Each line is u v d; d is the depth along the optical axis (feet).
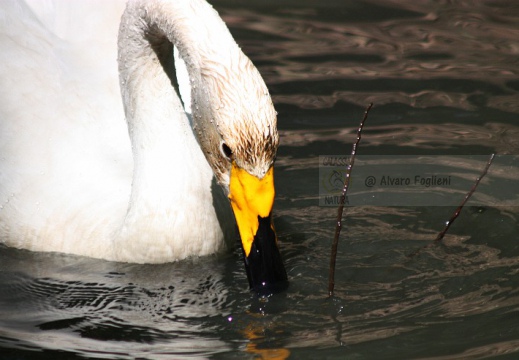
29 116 39.68
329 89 49.88
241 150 29.45
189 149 36.14
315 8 59.98
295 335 31.12
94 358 29.84
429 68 52.03
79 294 34.60
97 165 38.55
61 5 42.32
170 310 33.30
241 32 56.29
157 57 35.19
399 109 47.88
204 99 30.01
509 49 54.24
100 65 40.96
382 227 38.86
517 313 31.94
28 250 38.06
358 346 30.14
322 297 33.58
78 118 39.65
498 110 47.62
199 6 31.01
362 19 58.54
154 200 35.76
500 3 60.85
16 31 41.16
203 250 36.32
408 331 31.04
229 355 29.96
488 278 34.65
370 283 34.60
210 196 36.27
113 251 36.68
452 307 32.65
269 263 31.32
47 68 40.60
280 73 51.44
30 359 29.91
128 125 36.70
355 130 46.06
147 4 32.42
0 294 34.65
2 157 39.19
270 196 30.37
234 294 34.24
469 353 29.43
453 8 60.13
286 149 44.52
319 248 37.24
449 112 47.57
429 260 36.17
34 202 38.09
